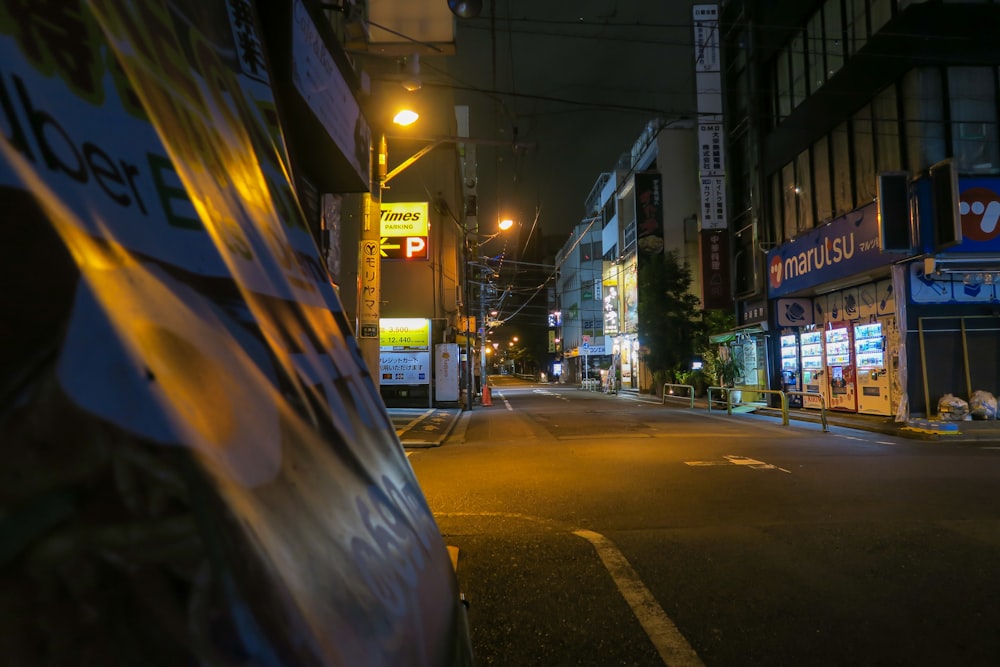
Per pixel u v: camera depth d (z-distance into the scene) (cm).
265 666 76
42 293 76
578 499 698
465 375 2723
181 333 102
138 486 74
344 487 137
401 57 991
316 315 190
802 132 1861
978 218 1351
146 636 65
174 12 175
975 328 1407
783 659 323
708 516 614
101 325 82
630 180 4072
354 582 113
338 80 530
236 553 81
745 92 2275
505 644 343
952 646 333
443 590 167
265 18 397
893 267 1419
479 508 661
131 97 123
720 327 2778
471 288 3903
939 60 1395
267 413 118
